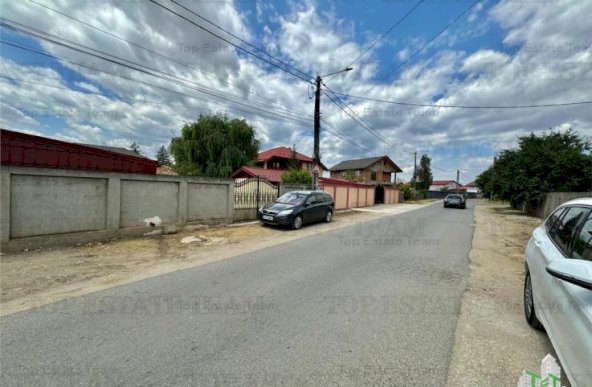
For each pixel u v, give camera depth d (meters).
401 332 3.22
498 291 4.64
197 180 10.35
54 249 6.78
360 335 3.14
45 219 6.82
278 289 4.52
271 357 2.72
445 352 2.85
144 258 6.41
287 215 10.70
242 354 2.76
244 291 4.41
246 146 27.98
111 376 2.42
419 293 4.45
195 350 2.82
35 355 2.71
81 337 3.03
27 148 7.71
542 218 18.42
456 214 19.95
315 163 15.44
